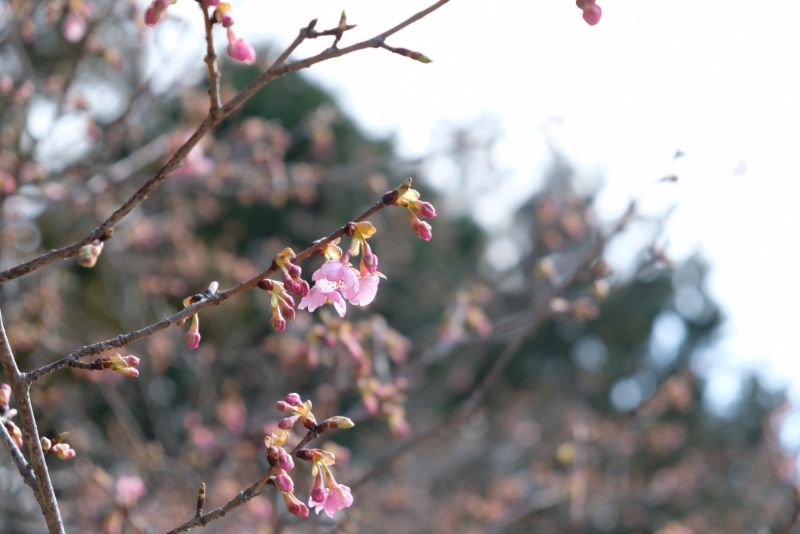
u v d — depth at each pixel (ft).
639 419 35.94
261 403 25.98
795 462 37.93
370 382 15.99
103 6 19.48
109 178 20.90
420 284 50.19
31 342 22.89
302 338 24.56
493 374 16.98
